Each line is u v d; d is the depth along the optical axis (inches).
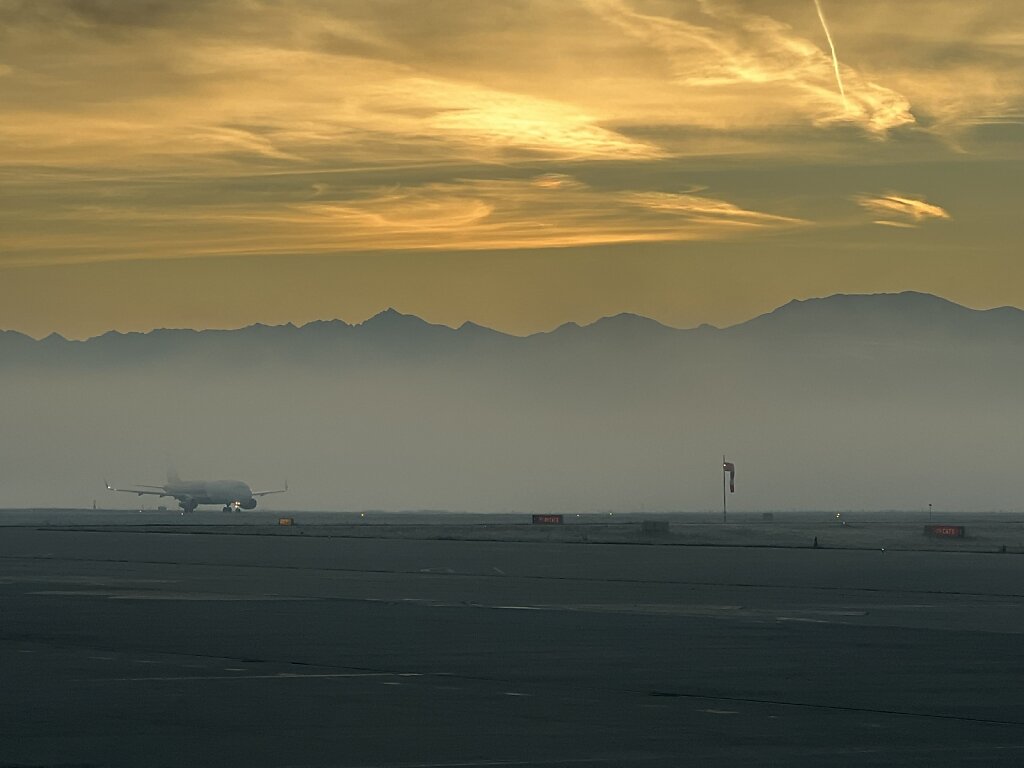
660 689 2049.7
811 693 2017.7
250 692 2003.0
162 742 1611.7
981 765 1502.2
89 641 2689.5
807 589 4338.1
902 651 2554.1
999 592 4229.8
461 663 2348.7
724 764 1496.1
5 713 1809.8
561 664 2343.8
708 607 3575.3
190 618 3193.9
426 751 1562.5
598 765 1491.1
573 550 7637.8
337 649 2554.1
